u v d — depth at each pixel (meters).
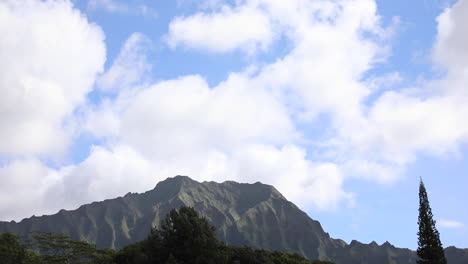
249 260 112.88
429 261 102.81
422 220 105.44
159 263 106.38
